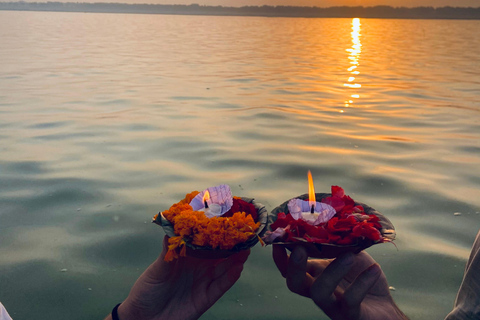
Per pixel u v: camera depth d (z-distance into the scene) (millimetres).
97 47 21484
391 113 7109
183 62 15562
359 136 5496
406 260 2506
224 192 1019
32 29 38031
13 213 3146
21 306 2094
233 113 6973
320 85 10586
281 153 4691
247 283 2295
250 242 918
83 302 2125
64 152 4715
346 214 981
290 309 2072
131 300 1027
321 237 903
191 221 918
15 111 6996
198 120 6410
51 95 8586
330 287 894
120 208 3230
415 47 24750
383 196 3496
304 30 48969
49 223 2980
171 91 9289
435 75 12609
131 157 4551
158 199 3418
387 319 1000
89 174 3992
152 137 5379
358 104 7973
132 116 6656
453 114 7031
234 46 24078
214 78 11625
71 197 3441
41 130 5723
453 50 22578
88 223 2979
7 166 4215
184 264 1033
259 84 10656
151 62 15367
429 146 5035
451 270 2396
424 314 2023
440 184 3756
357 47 24562
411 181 3822
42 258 2527
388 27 63688
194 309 1026
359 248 911
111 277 2340
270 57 18172
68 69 12938
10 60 15117
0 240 2746
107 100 8086
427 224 2984
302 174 4023
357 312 916
